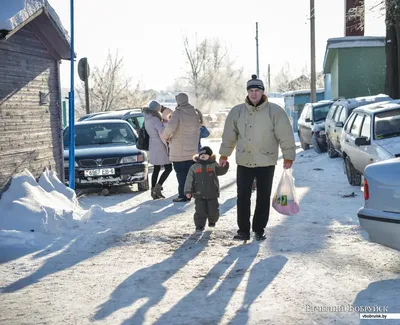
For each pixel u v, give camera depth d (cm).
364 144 1143
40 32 1009
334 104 1877
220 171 844
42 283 628
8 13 828
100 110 4906
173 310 527
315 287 579
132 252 746
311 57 3281
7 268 688
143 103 5044
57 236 827
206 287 593
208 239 801
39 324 505
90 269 675
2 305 560
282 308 523
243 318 500
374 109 1231
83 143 1445
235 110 777
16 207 849
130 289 594
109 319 510
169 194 1265
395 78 2153
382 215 610
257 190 777
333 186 1293
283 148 764
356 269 635
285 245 750
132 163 1319
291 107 4197
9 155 901
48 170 1016
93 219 936
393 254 688
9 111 906
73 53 1068
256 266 660
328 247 732
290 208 798
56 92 1084
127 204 1170
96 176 1302
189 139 1103
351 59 2886
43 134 1023
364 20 2345
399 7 2011
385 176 614
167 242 791
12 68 921
